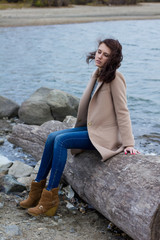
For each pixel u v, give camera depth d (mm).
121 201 2945
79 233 3133
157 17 28141
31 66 12094
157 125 6750
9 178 3986
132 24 23625
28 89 9266
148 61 12703
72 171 3752
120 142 3406
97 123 3336
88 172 3498
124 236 3148
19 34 19562
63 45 16000
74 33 19484
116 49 3117
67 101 6906
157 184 2775
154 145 5809
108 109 3283
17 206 3537
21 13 29844
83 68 11812
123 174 3094
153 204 2676
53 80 10219
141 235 2740
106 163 3334
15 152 5410
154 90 9164
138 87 9469
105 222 3377
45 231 3084
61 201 3754
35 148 5129
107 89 3234
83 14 29656
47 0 35281
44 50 14938
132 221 2807
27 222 3217
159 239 2705
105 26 22406
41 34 19391
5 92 8938
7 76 10703
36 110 6789
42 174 3492
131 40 17062
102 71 3152
